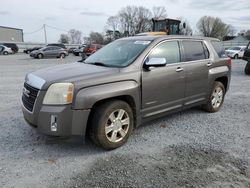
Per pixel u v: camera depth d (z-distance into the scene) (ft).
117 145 14.65
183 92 18.22
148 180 11.59
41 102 13.24
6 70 53.06
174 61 17.61
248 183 11.49
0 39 238.68
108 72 14.51
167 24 68.23
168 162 13.17
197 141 15.87
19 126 17.67
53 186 11.10
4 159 13.25
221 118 20.38
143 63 15.74
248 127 18.49
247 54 53.11
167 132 17.28
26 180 11.51
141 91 15.52
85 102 13.21
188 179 11.69
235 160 13.50
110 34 207.21
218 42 22.41
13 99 25.36
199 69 19.24
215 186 11.21
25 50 140.56
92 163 13.04
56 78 13.60
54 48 103.60
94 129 13.87
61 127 13.09
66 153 14.07
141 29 276.62
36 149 14.43
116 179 11.63
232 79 41.47
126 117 14.97
